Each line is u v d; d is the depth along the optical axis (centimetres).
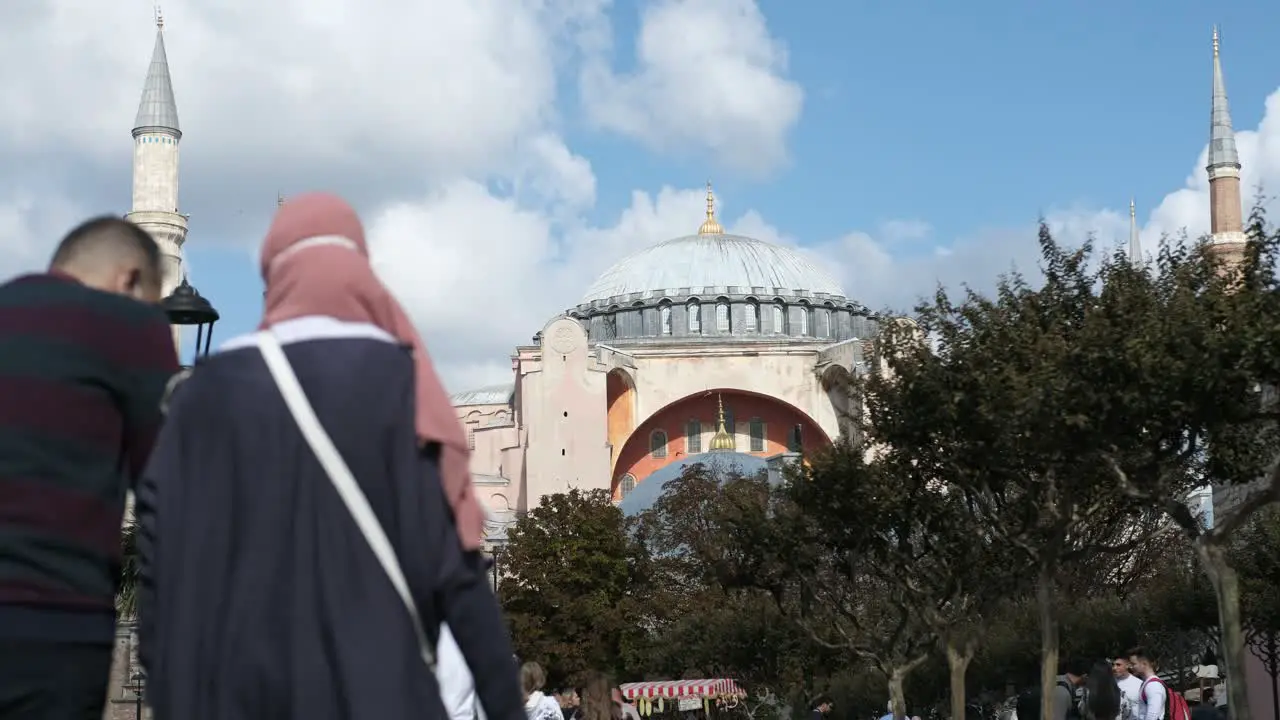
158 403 461
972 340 3017
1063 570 4356
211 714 358
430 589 370
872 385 3359
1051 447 2650
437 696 368
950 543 3847
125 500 465
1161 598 4759
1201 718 1773
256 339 378
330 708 354
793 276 13100
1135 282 2666
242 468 363
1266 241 2417
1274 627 4178
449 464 377
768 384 11450
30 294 455
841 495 3925
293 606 358
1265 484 4069
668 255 13175
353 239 408
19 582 425
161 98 9175
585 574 7438
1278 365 2303
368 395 367
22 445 432
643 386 11494
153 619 371
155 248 529
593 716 1471
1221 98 8238
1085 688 1491
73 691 434
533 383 10862
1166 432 2497
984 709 5453
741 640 6600
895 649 4162
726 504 6538
